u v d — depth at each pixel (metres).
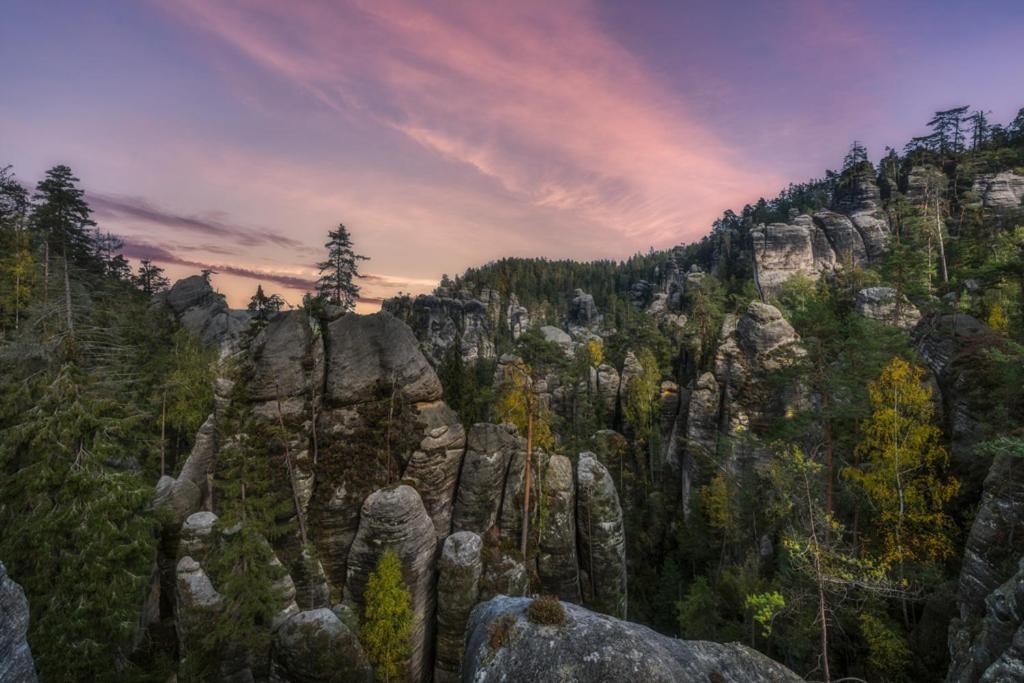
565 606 7.75
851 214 92.19
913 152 94.62
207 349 54.38
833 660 22.09
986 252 51.19
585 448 49.94
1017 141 86.25
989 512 18.06
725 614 32.66
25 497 15.95
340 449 27.67
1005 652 12.31
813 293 73.00
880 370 26.14
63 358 17.78
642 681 6.11
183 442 43.19
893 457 22.94
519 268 195.12
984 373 25.59
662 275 144.12
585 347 86.06
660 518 55.19
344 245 44.28
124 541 16.53
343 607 23.31
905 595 17.95
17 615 7.09
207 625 19.86
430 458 28.86
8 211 46.69
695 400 55.66
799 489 19.83
